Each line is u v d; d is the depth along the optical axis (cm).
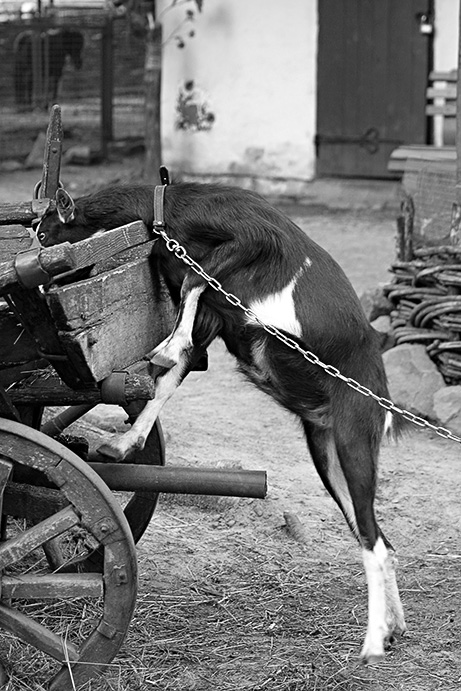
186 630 482
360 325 465
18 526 555
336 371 448
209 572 546
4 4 2289
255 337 458
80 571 482
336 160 1675
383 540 469
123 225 457
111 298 411
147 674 442
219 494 445
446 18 1558
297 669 450
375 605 456
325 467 495
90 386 412
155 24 1717
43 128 2116
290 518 595
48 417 682
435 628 493
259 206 462
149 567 548
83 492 392
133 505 509
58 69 2106
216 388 862
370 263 1243
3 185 1789
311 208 1669
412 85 1592
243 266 451
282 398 475
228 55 1709
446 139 1140
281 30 1669
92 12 2183
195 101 1744
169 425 750
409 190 946
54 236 462
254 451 712
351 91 1639
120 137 2095
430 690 440
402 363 792
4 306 394
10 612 404
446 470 685
